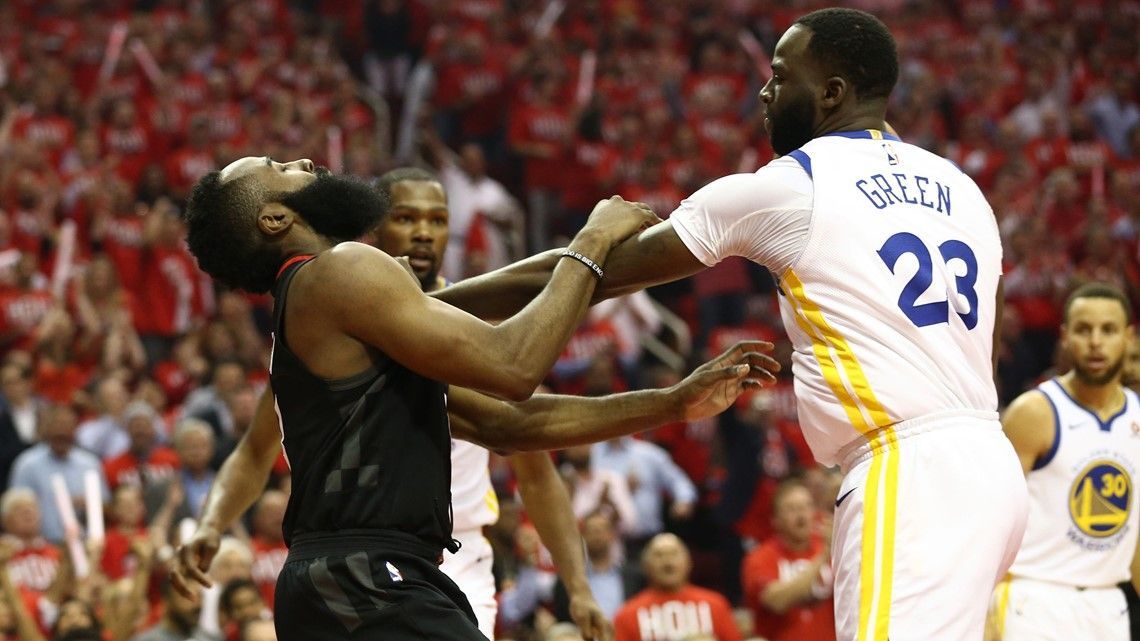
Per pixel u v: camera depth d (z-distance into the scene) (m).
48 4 42.09
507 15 45.72
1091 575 13.19
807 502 21.80
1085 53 48.78
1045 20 49.34
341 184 8.77
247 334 30.69
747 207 9.07
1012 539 8.95
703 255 9.12
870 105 9.62
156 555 21.19
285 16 44.44
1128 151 45.00
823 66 9.58
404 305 8.20
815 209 9.00
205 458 24.81
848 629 8.81
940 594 8.52
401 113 44.94
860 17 9.64
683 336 34.19
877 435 8.92
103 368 29.78
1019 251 36.81
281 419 8.64
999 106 45.56
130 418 26.00
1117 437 13.30
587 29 45.91
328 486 8.26
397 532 8.30
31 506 23.27
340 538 8.24
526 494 12.57
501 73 42.72
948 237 9.21
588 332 32.12
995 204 38.88
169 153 37.88
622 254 9.28
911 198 9.22
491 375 8.30
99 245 32.97
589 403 9.75
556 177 39.69
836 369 8.96
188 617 19.22
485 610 12.57
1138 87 46.94
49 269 32.59
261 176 8.72
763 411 28.06
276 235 8.63
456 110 42.47
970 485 8.70
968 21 49.22
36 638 19.58
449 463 8.70
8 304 30.23
